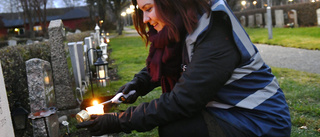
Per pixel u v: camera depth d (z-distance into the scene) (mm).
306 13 23922
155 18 1429
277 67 8539
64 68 4969
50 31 4918
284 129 1311
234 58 1264
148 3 1418
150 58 1525
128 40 28266
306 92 5293
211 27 1259
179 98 1271
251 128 1290
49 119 3824
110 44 24359
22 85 4504
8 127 2207
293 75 7098
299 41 14742
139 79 1888
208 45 1247
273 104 1337
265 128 1283
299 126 3812
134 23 1867
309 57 10031
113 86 7367
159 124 1348
